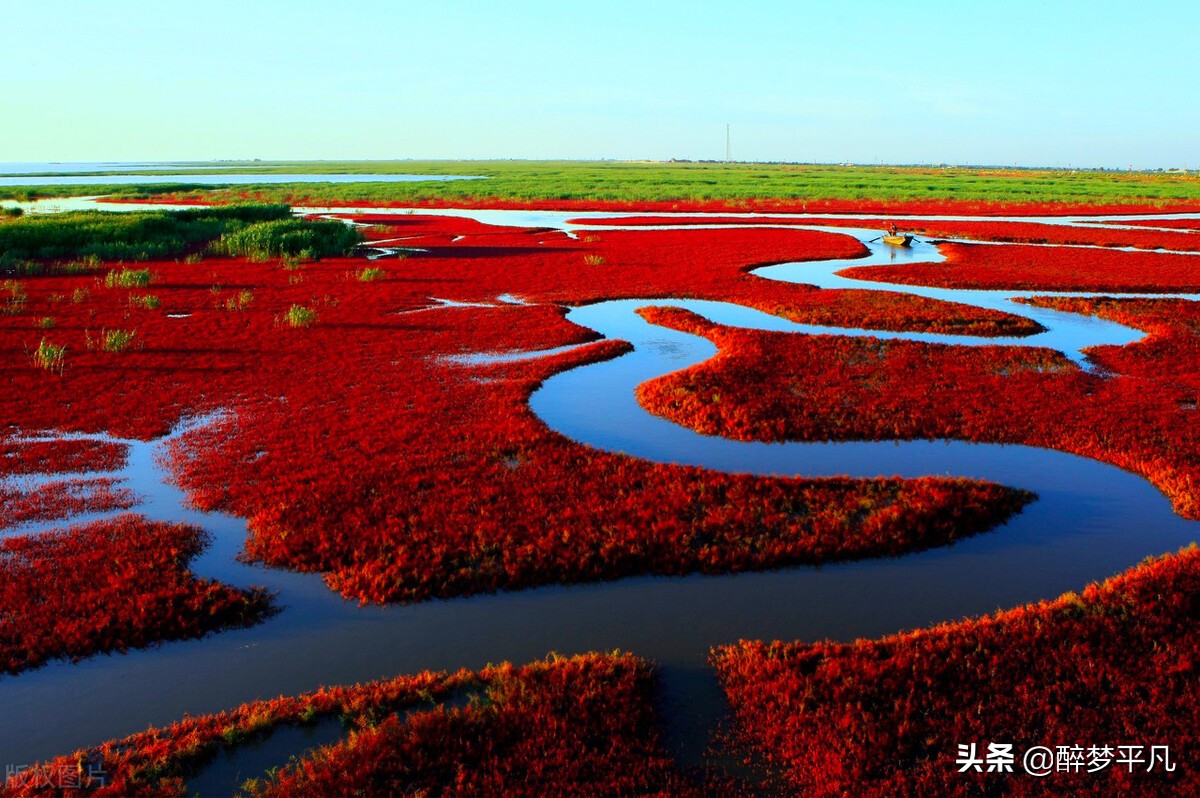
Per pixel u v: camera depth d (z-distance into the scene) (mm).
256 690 8758
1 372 20578
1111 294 34562
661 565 11336
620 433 16969
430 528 12109
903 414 17609
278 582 10914
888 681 8469
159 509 12844
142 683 8859
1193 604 9852
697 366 21828
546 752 7703
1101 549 11852
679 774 7500
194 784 7355
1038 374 20703
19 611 9836
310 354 23188
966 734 7793
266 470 14242
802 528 12281
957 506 12758
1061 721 7926
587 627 10031
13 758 7684
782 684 8562
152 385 19672
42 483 13734
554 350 24328
